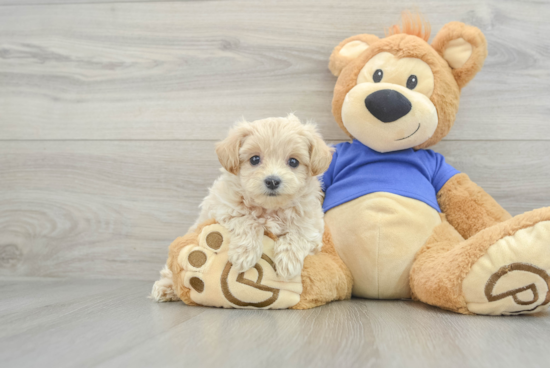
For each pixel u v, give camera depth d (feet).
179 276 3.81
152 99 5.66
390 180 4.43
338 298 4.23
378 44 4.61
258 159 3.78
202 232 3.81
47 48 5.80
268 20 5.53
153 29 5.67
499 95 5.25
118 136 5.68
